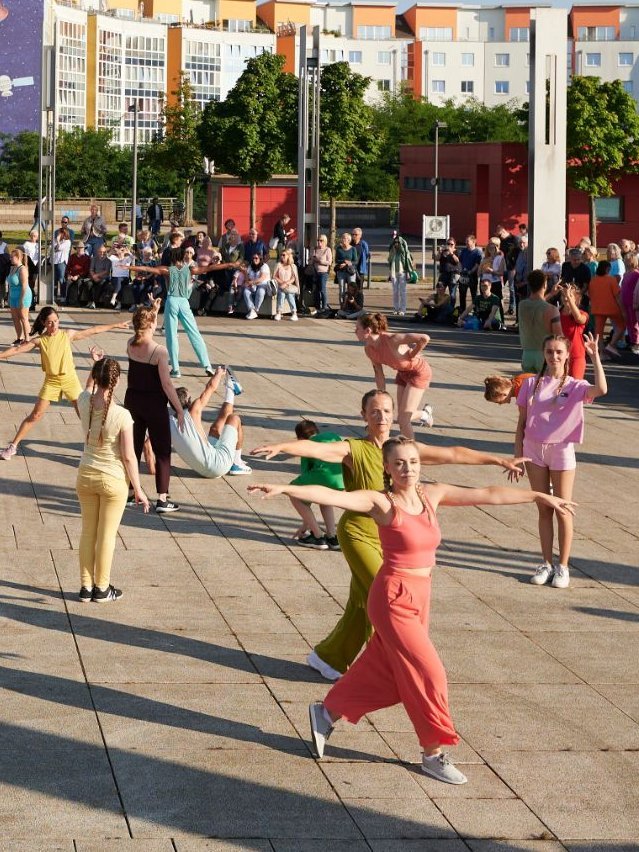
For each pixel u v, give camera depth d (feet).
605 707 25.34
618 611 31.68
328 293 127.85
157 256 118.52
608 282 80.84
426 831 20.15
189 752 22.71
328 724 22.63
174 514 39.88
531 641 29.19
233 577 33.47
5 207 261.03
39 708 24.44
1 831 19.52
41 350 47.47
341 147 192.34
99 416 30.58
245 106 211.41
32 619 29.66
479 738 23.72
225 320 98.48
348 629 26.16
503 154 218.79
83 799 20.71
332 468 36.04
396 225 263.29
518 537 38.58
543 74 87.35
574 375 46.09
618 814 20.88
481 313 95.66
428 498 22.30
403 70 506.89
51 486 43.11
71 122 424.05
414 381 47.52
